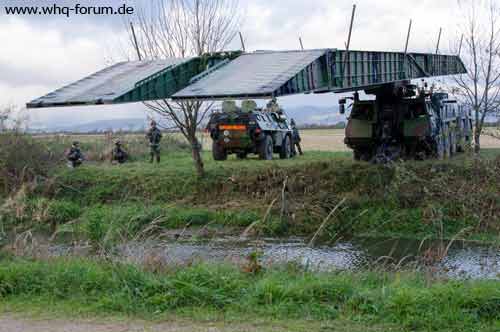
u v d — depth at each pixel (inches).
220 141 1141.7
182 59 642.2
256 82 507.2
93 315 327.6
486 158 772.6
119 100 534.3
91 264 399.2
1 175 968.9
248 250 646.5
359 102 995.3
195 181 910.4
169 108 888.9
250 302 335.9
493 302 317.4
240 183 890.1
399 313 315.0
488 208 711.1
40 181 965.2
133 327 308.3
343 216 786.2
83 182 957.2
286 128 1221.1
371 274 401.1
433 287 338.6
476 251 624.1
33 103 546.6
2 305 345.1
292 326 305.7
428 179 791.1
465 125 1114.7
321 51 601.9
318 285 344.5
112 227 564.4
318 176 864.3
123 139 1451.8
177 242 678.5
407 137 952.3
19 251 459.2
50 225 811.4
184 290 343.9
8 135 994.7
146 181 935.7
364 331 299.4
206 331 300.2
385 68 811.4
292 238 744.3
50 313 331.3
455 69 1099.9
